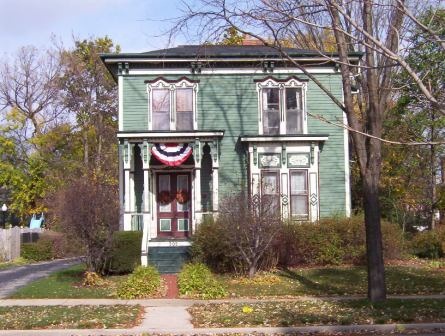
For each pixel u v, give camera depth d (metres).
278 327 12.21
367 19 12.61
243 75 25.38
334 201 24.98
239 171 24.95
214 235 20.81
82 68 46.97
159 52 25.36
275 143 24.77
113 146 44.69
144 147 24.42
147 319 13.47
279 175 24.62
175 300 16.19
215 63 25.06
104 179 38.28
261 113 25.20
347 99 14.37
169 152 24.50
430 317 12.81
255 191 24.12
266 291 17.31
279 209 21.06
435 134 25.88
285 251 21.80
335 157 25.16
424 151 30.06
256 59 23.92
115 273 21.14
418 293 16.59
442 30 9.70
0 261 29.62
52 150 45.25
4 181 41.78
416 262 23.16
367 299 14.95
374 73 14.09
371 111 14.32
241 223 19.53
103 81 46.94
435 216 33.03
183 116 25.19
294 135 24.52
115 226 19.66
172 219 25.70
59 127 46.38
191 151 24.67
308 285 18.23
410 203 31.42
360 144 14.48
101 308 14.82
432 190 30.30
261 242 19.66
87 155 44.16
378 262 14.61
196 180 24.30
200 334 12.00
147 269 17.81
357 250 22.28
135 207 25.12
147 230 22.16
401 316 12.79
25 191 41.66
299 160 24.75
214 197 24.23
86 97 46.44
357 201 33.12
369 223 14.61
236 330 12.07
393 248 23.16
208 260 21.19
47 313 14.05
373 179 14.49
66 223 19.16
